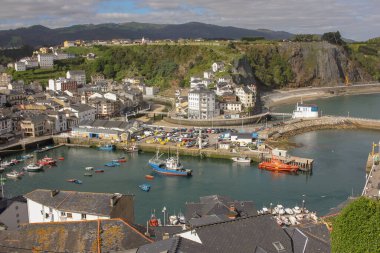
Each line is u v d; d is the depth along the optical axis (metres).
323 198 142.62
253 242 58.88
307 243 65.00
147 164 191.38
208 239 57.81
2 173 178.00
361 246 47.94
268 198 143.12
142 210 132.12
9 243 66.94
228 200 107.62
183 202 139.50
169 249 55.22
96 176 173.00
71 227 67.56
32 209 87.25
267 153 198.38
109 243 64.88
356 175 169.88
